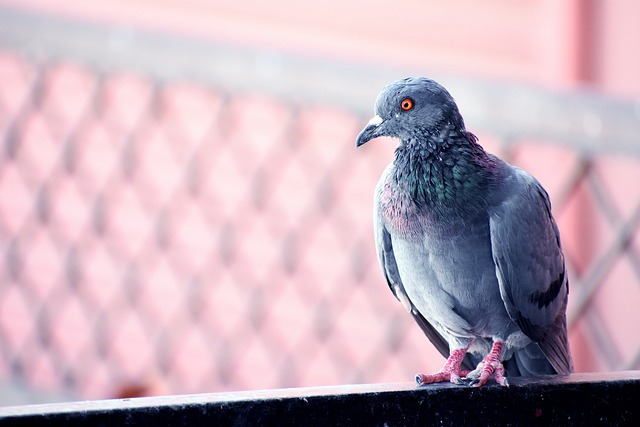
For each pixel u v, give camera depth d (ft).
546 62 33.65
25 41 30.30
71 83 35.42
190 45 29.66
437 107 16.81
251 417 12.90
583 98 26.73
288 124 33.91
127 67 30.19
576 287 28.32
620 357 28.45
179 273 35.12
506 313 17.44
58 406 12.42
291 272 34.60
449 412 13.87
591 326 28.81
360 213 34.45
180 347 35.19
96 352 35.14
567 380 14.39
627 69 31.68
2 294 36.11
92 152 35.42
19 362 35.86
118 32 29.99
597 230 31.91
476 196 16.65
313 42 35.29
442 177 16.67
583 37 32.65
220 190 34.96
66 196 35.55
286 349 34.78
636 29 31.53
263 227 34.86
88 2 34.65
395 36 34.96
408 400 13.69
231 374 34.88
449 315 17.60
